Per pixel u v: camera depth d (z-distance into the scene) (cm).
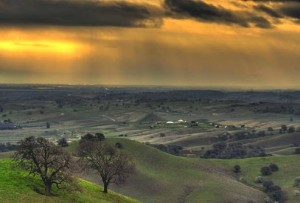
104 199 9219
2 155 16588
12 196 7181
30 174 8512
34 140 8144
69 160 8169
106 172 10256
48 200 7500
